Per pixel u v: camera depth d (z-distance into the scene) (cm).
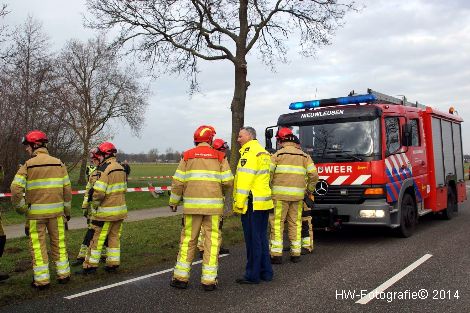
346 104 917
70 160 2197
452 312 476
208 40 1262
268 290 563
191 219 577
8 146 1719
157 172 5234
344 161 855
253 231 596
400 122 920
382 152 841
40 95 1902
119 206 659
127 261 733
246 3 1250
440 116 1144
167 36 1293
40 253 581
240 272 662
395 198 871
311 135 907
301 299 523
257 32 1269
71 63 3117
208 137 587
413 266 670
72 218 1403
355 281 596
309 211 789
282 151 716
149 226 1116
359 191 839
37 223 583
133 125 3381
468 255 740
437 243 853
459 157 1298
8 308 510
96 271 664
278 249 705
